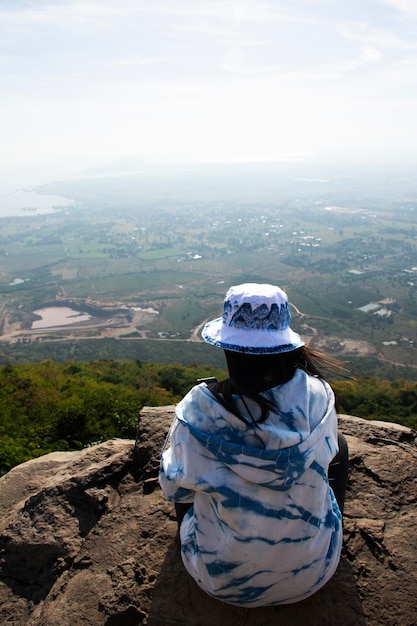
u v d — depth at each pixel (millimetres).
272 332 1679
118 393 15438
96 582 2273
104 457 3340
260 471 1610
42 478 3512
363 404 25125
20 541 2635
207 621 2021
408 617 2031
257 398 1626
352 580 2186
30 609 2354
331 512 1894
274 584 1780
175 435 1780
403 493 2711
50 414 11352
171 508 2631
